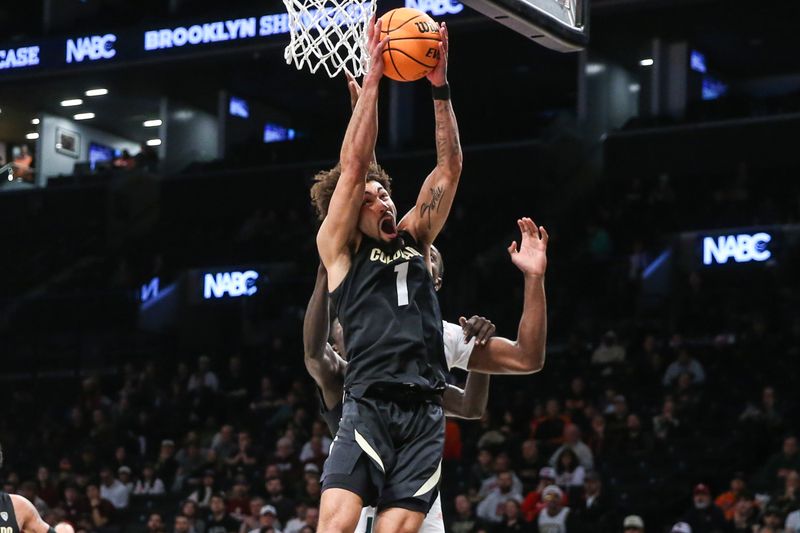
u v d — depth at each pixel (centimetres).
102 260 2534
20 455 1947
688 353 1747
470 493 1436
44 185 2844
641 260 2014
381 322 430
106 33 2398
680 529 1247
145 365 2172
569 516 1327
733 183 2253
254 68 2516
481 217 2364
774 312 1870
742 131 2253
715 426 1552
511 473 1410
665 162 2302
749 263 1998
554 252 2233
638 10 2198
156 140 3131
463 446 1644
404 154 2423
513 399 1747
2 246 2680
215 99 2764
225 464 1670
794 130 2209
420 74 447
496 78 2709
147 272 2458
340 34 513
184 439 1823
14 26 2825
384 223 438
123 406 1995
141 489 1691
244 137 2783
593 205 2314
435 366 436
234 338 2286
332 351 477
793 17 2278
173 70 2397
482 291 2102
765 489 1380
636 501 1422
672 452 1508
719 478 1456
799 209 2092
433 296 443
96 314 2350
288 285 2227
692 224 2148
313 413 1803
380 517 421
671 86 2431
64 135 2917
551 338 1998
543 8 555
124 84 2589
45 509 1553
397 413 426
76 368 2253
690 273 2030
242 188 2558
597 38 2400
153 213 2627
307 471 1467
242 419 1858
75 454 1888
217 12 2298
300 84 2662
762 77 2750
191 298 2330
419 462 424
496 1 521
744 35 2419
